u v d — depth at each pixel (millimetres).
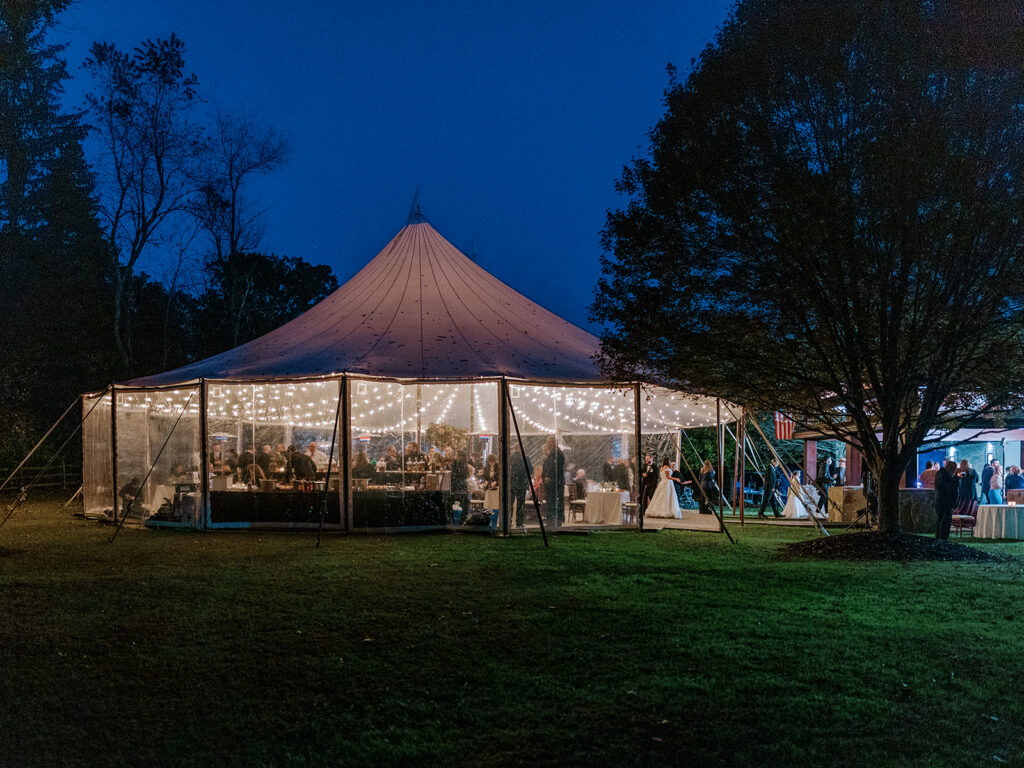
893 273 11273
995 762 4188
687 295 11891
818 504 18688
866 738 4484
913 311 11242
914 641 6523
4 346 25891
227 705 5078
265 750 4371
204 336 41062
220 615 7438
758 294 11500
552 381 14578
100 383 29609
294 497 14336
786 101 11375
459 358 14922
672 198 11758
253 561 10656
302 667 5836
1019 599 8273
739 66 11375
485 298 17844
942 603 8055
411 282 17875
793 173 10883
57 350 28406
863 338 11320
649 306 11930
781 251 11141
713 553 11828
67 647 6383
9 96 27078
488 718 4801
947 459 13672
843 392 11859
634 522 14977
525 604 7879
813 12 11000
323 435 16172
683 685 5363
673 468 19797
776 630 6852
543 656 6074
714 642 6438
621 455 15641
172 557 11055
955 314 10656
